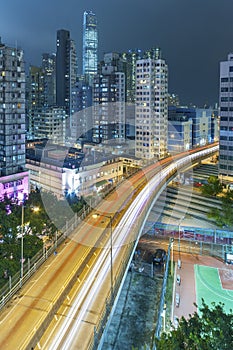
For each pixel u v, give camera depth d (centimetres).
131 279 6988
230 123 12100
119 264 5512
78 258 5872
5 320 4206
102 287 4875
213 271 7238
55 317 4238
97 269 5425
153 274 7162
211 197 11381
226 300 6144
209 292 6412
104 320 3931
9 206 8506
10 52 10600
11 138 10950
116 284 4744
